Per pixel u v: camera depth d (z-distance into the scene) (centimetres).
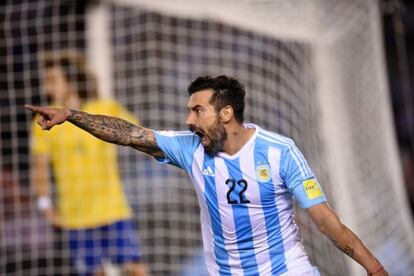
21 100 3506
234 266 1670
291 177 1602
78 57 2886
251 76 3256
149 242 3206
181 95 3469
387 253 3055
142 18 3438
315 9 3017
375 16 3195
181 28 3447
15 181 3181
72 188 2780
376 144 3225
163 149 1664
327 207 1596
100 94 2964
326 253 2980
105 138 1633
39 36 3459
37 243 3158
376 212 3136
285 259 1652
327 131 3125
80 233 2780
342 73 3173
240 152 1616
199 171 1647
